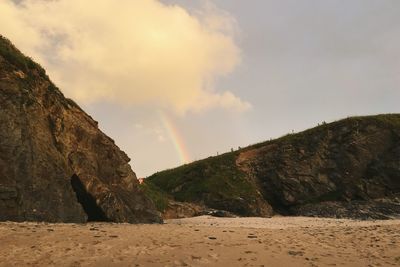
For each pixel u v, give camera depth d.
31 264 11.67
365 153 60.12
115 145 33.31
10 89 24.55
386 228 21.50
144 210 31.83
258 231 19.03
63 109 28.70
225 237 16.19
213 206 54.84
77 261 12.05
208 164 63.12
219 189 56.97
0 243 13.50
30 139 24.17
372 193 56.69
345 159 60.16
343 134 62.28
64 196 24.78
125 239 14.82
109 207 28.14
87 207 28.16
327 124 65.38
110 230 16.84
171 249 13.63
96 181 28.23
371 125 62.09
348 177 58.88
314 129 65.12
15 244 13.48
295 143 63.66
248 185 58.31
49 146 25.81
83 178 27.55
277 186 59.81
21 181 22.38
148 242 14.48
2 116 23.08
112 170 31.09
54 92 28.88
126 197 31.05
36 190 23.06
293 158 61.47
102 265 11.80
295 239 16.59
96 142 30.72
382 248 15.10
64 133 27.88
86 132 30.02
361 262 13.09
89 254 12.77
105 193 28.36
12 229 15.59
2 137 22.64
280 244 15.27
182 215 46.62
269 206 56.88
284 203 59.06
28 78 26.77
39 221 22.25
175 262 12.23
